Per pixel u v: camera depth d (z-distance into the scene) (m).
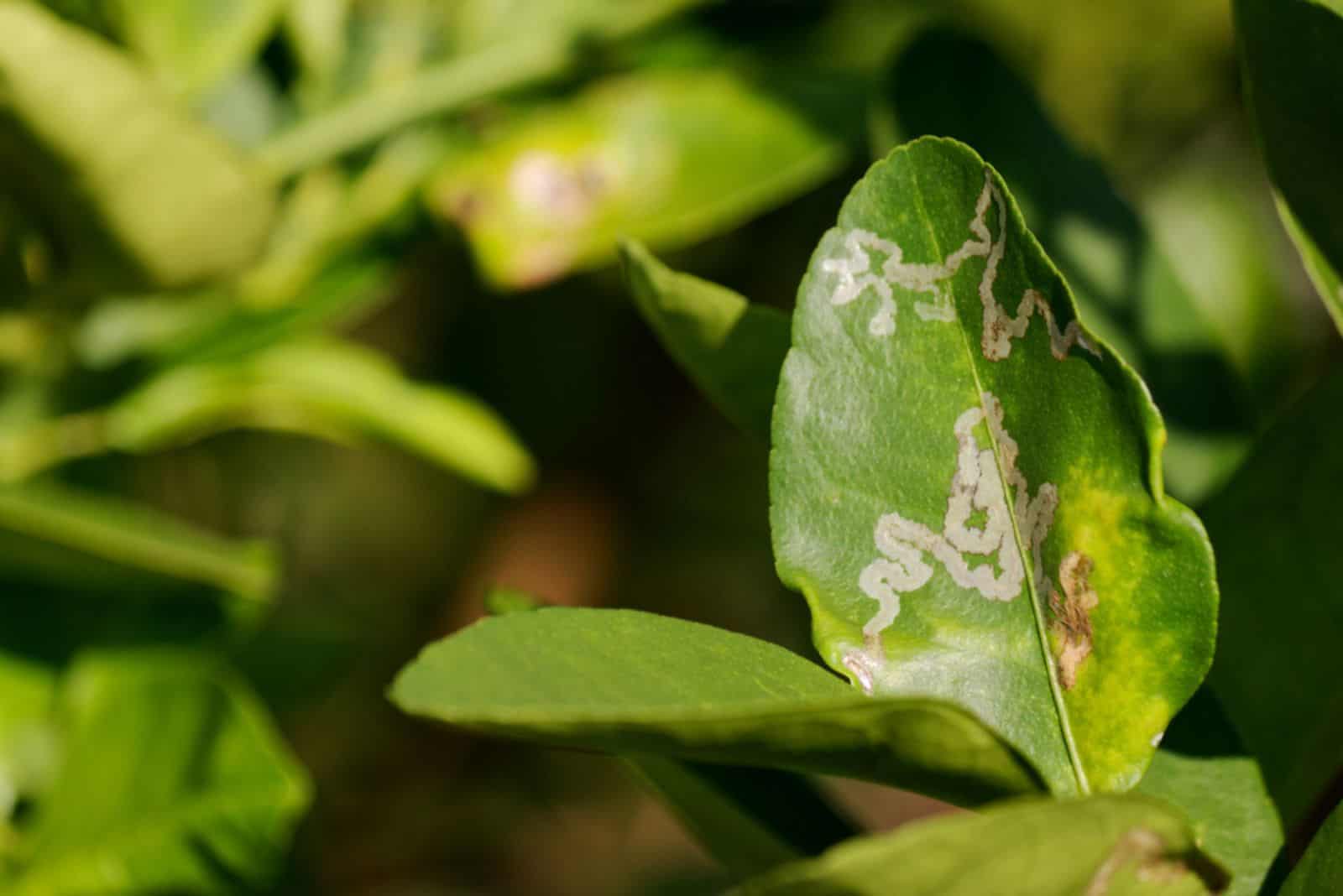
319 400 0.60
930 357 0.39
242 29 0.55
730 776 0.43
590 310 0.83
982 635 0.39
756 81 0.61
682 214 0.58
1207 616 0.39
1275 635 0.44
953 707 0.36
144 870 0.53
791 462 0.39
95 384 0.58
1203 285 0.70
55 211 0.52
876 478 0.39
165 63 0.54
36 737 0.55
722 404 0.43
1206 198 0.78
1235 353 0.67
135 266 0.53
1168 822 0.36
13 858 0.52
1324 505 0.45
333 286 0.60
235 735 0.53
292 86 0.60
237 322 0.59
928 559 0.39
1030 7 0.81
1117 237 0.49
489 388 0.83
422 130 0.62
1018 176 0.49
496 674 0.36
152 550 0.52
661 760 0.42
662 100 0.60
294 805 0.53
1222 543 0.45
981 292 0.39
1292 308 0.71
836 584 0.39
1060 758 0.39
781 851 0.43
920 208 0.39
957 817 0.35
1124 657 0.39
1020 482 0.39
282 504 0.82
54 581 0.56
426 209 0.61
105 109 0.50
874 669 0.39
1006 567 0.39
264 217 0.53
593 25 0.61
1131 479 0.39
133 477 0.66
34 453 0.58
